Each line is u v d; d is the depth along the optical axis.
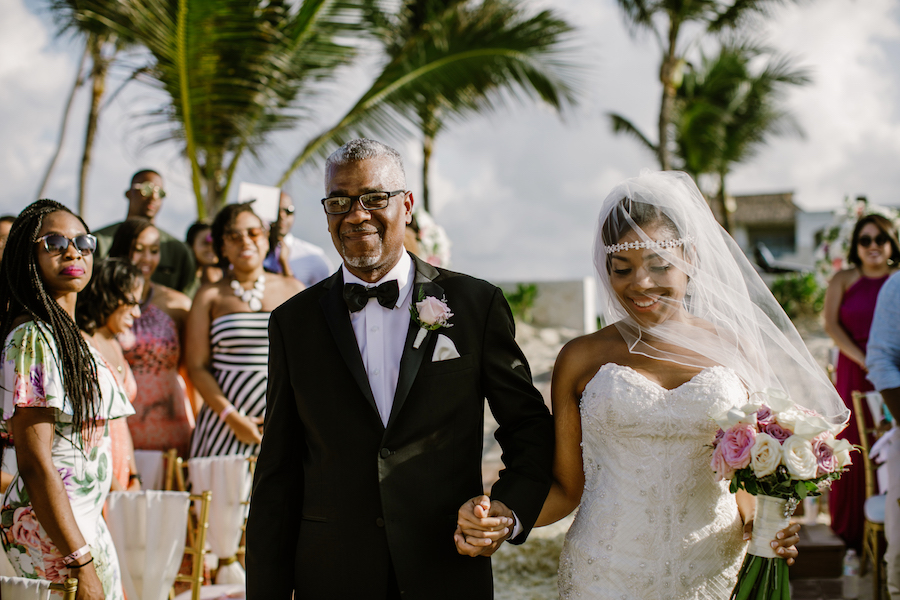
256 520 2.14
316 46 7.00
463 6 7.63
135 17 6.08
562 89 7.79
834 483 4.44
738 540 2.26
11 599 1.91
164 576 2.74
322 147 7.58
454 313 2.21
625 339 2.33
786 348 2.30
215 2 6.01
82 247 2.35
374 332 2.20
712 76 16.64
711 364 2.24
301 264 5.34
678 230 2.26
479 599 2.11
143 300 3.86
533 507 2.10
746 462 1.94
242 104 6.66
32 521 2.24
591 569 2.20
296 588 2.12
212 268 4.61
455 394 2.12
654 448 2.17
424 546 2.04
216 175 7.10
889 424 3.85
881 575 3.58
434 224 7.39
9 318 2.28
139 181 4.77
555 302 13.69
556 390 2.40
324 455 2.10
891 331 3.20
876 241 4.46
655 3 13.28
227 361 3.63
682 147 17.22
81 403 2.28
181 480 3.38
